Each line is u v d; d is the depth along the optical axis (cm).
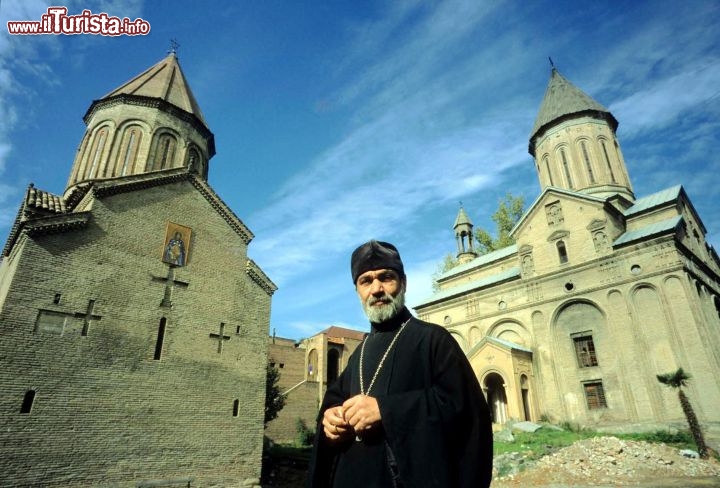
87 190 1734
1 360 1273
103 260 1591
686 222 2800
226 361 1841
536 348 2822
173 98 2542
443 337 225
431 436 181
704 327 2159
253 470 1762
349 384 258
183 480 1536
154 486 1454
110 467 1388
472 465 180
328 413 223
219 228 2038
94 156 2333
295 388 3909
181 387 1658
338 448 229
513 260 3522
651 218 2809
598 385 2492
